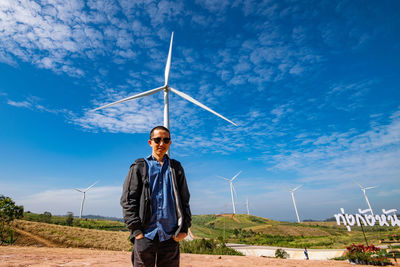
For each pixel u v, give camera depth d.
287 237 103.25
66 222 86.31
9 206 31.88
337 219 53.34
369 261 13.35
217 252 21.83
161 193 2.22
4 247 12.73
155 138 2.58
